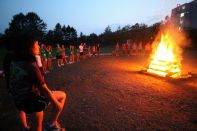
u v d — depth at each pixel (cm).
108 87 921
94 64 1788
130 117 577
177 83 1021
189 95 809
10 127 512
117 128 506
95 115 590
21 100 332
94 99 744
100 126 517
